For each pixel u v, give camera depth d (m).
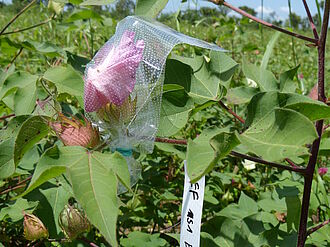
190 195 1.35
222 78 1.50
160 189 2.40
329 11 1.29
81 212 1.49
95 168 0.97
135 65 1.17
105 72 1.17
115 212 0.88
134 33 1.22
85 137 1.18
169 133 1.32
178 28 2.38
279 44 9.78
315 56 7.62
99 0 1.46
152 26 1.26
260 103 1.02
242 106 3.15
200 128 3.21
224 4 1.46
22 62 4.84
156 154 2.43
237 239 1.60
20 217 1.64
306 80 5.78
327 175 2.07
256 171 3.02
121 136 1.22
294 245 1.60
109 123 1.20
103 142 1.22
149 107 1.23
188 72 1.50
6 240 1.97
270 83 1.68
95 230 2.15
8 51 2.81
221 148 0.88
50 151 0.97
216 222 1.65
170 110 1.34
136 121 1.22
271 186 2.67
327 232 1.78
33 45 2.47
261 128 0.99
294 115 0.91
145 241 1.82
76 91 1.55
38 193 1.65
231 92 1.58
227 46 5.71
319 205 1.92
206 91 1.50
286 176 2.27
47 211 1.61
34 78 1.76
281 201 1.97
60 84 1.56
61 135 1.18
